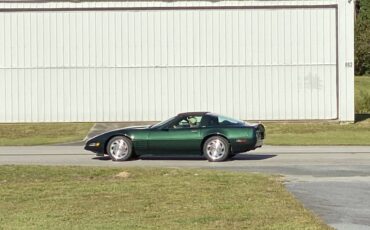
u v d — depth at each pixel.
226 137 21.72
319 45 42.97
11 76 43.28
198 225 10.12
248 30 43.03
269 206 11.67
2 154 26.62
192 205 11.80
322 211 11.58
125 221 10.45
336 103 42.97
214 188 13.82
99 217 10.82
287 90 43.06
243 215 10.84
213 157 21.81
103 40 43.12
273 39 43.03
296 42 43.00
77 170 17.28
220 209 11.39
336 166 19.58
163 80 43.19
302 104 43.03
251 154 25.16
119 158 22.27
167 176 16.03
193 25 43.03
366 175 16.91
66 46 43.22
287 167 19.33
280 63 43.03
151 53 43.12
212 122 22.05
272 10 43.00
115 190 13.67
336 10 42.81
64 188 14.13
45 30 43.22
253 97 43.12
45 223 10.34
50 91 43.28
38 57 43.25
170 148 22.05
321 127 41.09
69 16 43.12
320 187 14.32
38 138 37.78
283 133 39.09
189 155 22.95
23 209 11.66
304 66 43.00
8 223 10.38
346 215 11.23
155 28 43.12
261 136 22.50
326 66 43.00
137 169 17.50
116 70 43.22
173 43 43.12
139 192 13.36
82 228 9.94
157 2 43.00
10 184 15.05
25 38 43.25
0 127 41.97
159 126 22.30
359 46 93.50
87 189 13.88
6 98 43.28
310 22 43.00
